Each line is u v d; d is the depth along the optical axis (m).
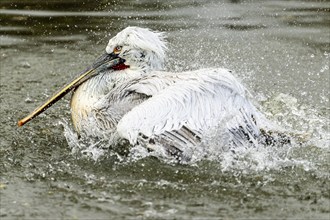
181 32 18.69
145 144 10.73
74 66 16.45
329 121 12.95
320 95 14.41
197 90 10.90
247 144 11.00
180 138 10.64
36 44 18.17
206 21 19.80
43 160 11.16
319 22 19.62
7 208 9.48
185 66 15.93
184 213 9.29
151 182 10.23
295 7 21.31
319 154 11.10
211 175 10.42
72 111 12.04
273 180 10.29
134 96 11.52
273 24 19.50
